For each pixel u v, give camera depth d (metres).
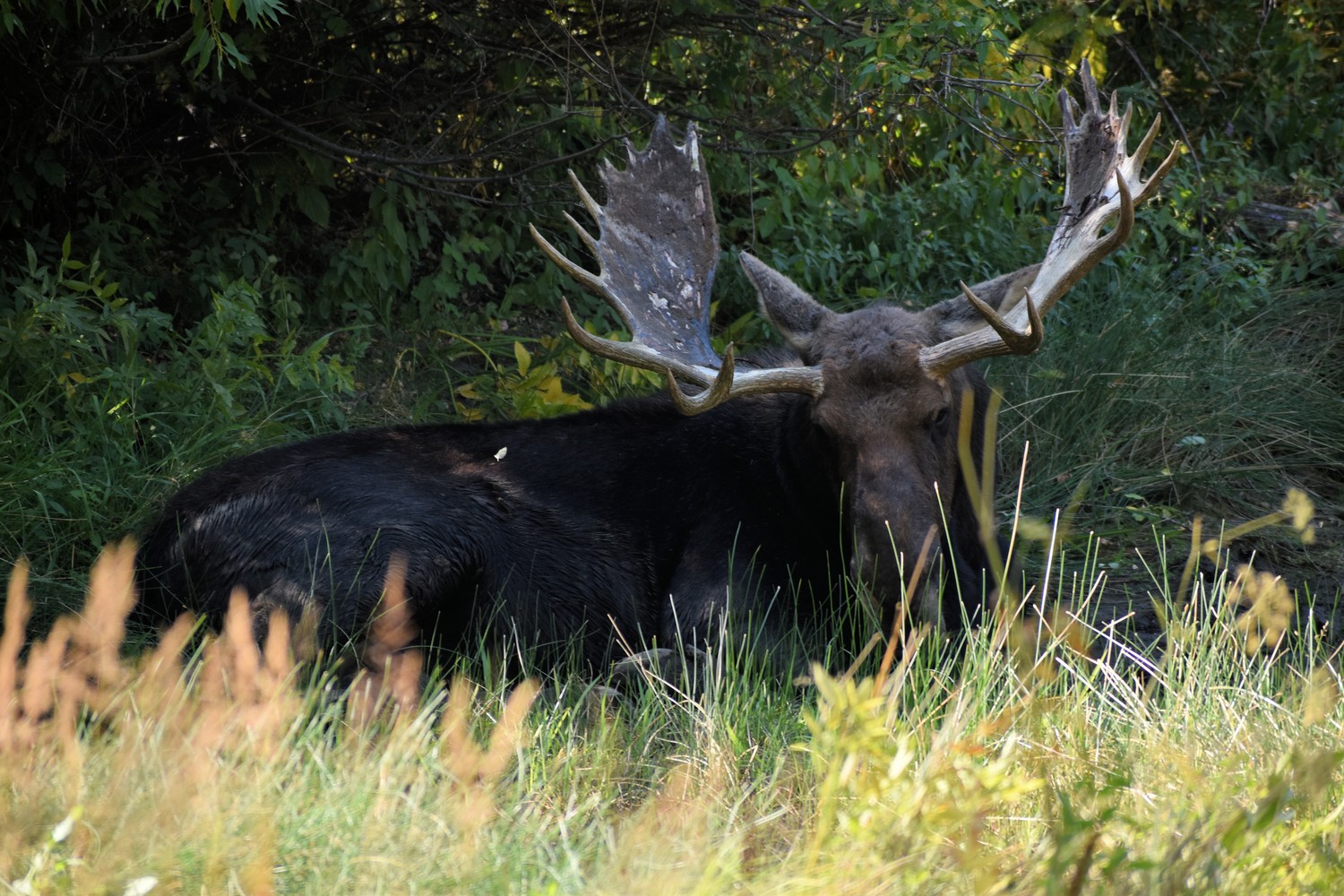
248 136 18.22
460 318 18.66
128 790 6.33
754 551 11.70
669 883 5.91
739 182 19.78
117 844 5.82
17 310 14.73
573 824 7.33
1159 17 26.19
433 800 6.96
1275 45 26.70
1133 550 14.98
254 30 16.52
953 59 16.62
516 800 7.40
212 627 11.46
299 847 6.19
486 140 18.98
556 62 17.98
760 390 10.95
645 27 17.89
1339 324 19.52
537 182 19.14
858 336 11.22
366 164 18.66
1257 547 15.14
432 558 11.41
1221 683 9.12
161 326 15.48
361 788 6.70
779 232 20.59
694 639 11.46
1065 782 7.23
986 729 6.53
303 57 18.00
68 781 6.39
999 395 6.65
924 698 8.75
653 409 12.59
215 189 17.80
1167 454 16.64
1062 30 19.03
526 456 12.31
